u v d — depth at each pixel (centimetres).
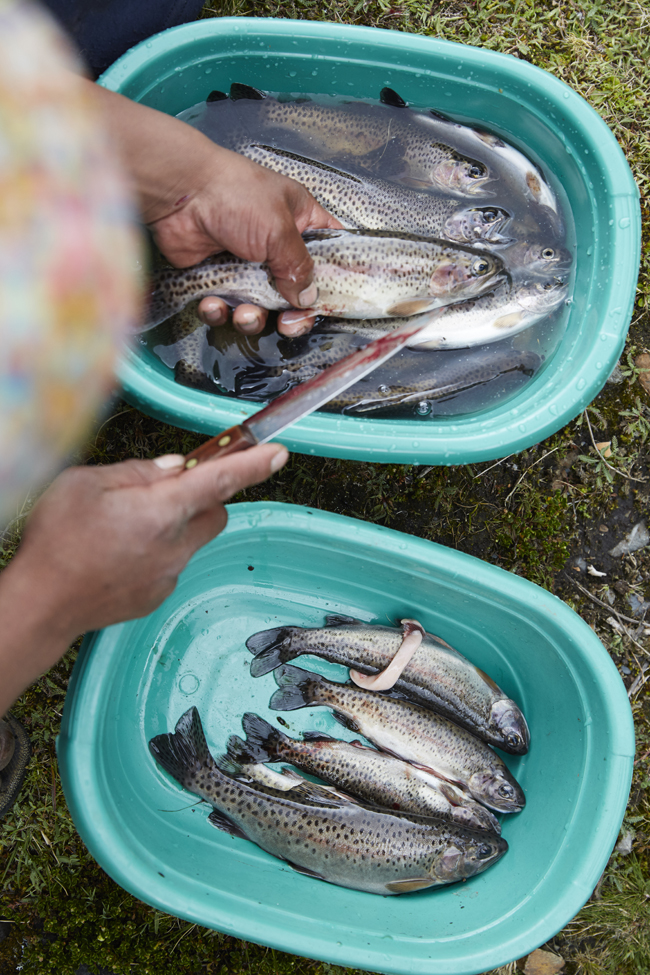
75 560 86
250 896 110
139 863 106
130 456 124
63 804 121
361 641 117
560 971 124
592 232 114
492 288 114
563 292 115
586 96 129
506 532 127
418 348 115
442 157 117
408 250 111
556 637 112
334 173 116
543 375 115
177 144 101
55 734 122
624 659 128
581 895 108
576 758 112
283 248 106
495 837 114
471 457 110
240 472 87
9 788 118
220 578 121
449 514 127
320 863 113
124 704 115
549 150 116
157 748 115
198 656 120
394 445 109
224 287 111
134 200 103
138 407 109
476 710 116
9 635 87
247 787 114
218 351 113
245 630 121
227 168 103
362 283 112
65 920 120
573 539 128
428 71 115
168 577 89
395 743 116
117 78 110
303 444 109
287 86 117
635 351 129
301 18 128
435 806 115
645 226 129
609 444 128
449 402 115
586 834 109
